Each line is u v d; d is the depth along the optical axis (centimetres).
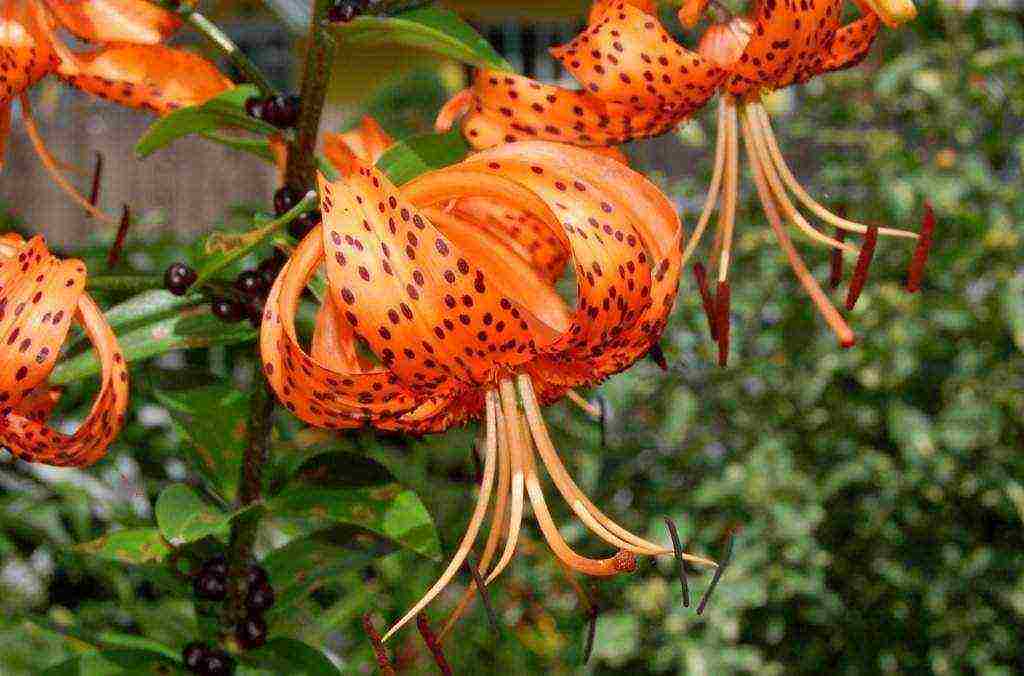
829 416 93
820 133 97
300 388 44
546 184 44
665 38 48
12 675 75
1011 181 97
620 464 93
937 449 89
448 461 85
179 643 54
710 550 90
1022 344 83
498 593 83
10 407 45
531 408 46
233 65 49
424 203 44
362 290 43
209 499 51
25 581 84
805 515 87
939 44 95
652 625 88
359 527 51
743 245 91
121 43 48
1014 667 92
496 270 45
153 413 79
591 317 45
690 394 92
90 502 73
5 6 48
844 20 80
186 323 49
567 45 49
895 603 91
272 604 51
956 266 89
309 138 49
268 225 47
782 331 92
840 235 55
